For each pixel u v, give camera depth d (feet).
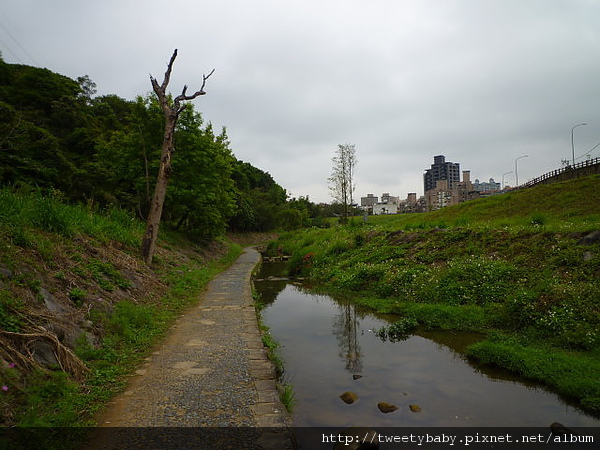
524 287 29.94
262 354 21.13
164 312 30.22
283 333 28.89
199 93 45.80
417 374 20.13
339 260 60.70
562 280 28.68
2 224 22.82
